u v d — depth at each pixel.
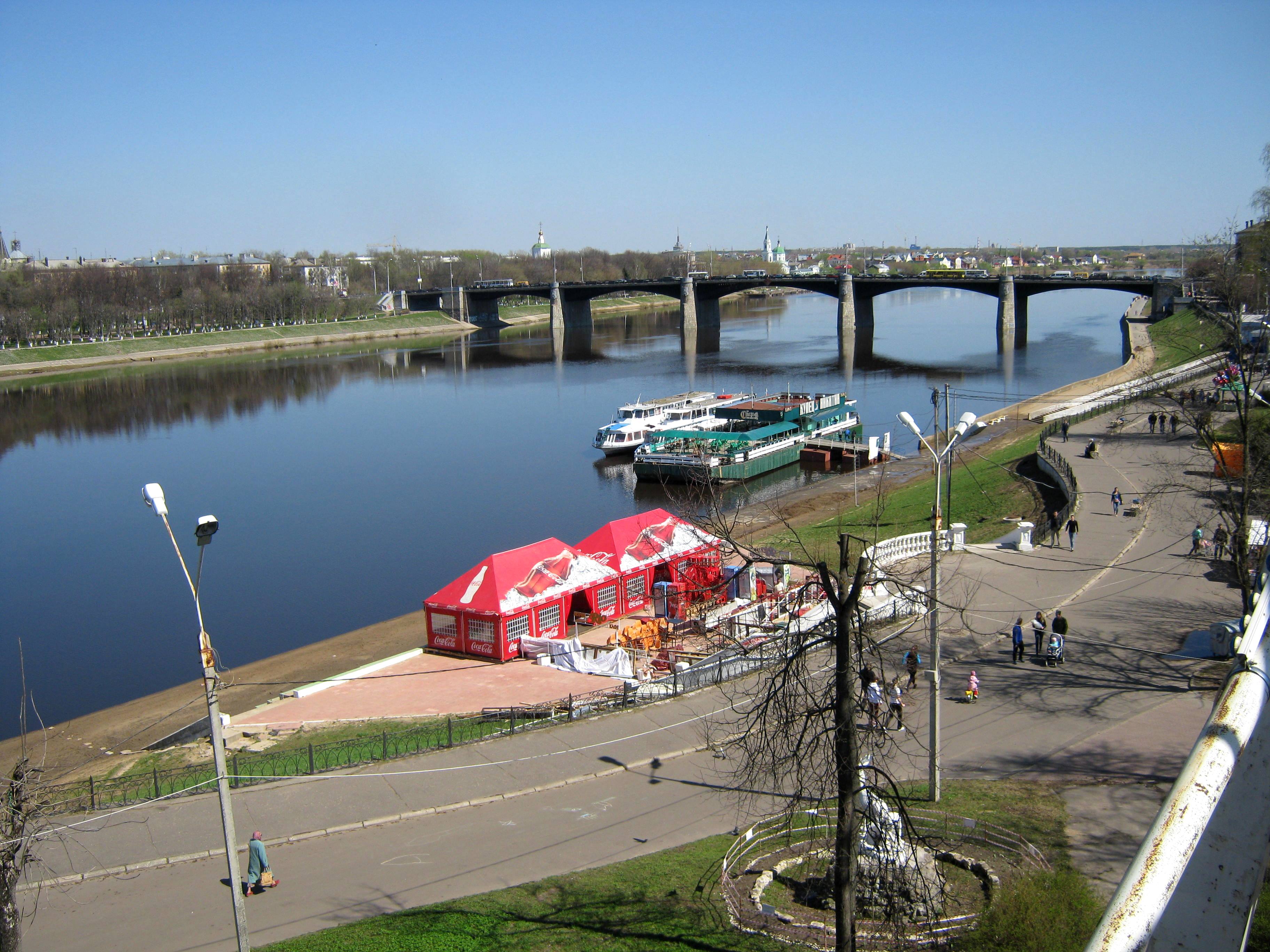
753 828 29.05
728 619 50.38
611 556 57.06
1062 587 51.53
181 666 64.44
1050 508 70.69
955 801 30.03
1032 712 37.03
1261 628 9.45
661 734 38.34
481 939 24.14
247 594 78.25
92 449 141.62
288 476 120.50
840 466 118.44
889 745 34.75
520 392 183.75
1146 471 75.31
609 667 47.53
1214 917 6.07
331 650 65.12
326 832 31.91
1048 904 20.84
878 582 24.25
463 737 39.78
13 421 166.38
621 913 25.27
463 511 101.94
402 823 32.50
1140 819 28.11
